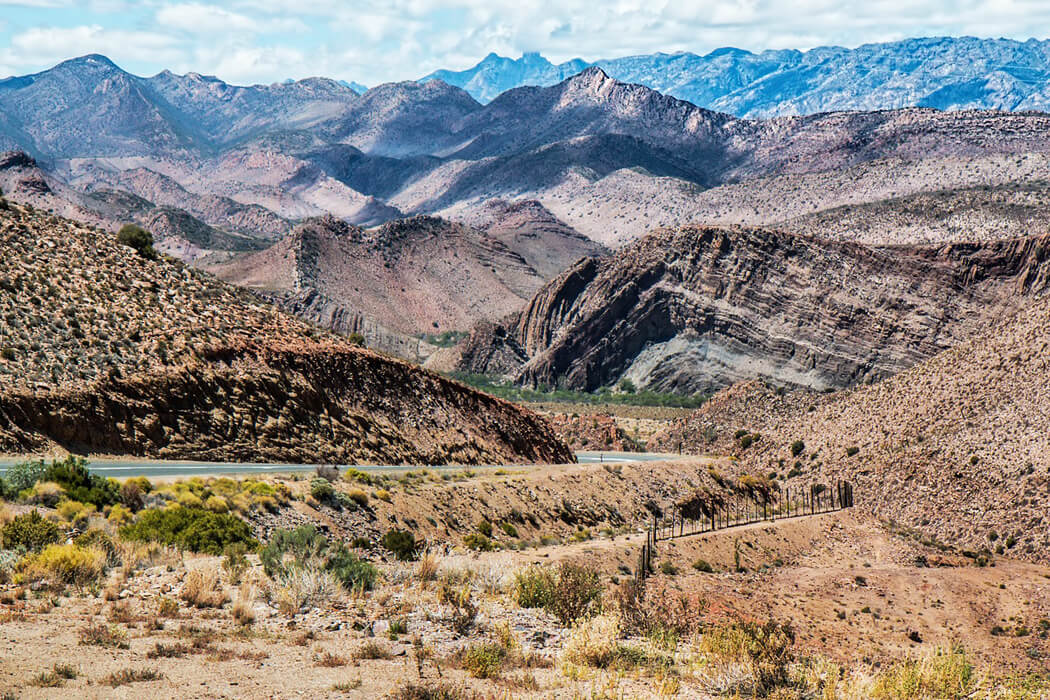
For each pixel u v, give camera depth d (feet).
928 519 353.51
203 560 89.25
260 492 134.10
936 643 191.31
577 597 75.92
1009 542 317.22
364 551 129.70
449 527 161.99
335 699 48.06
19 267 188.85
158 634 59.00
